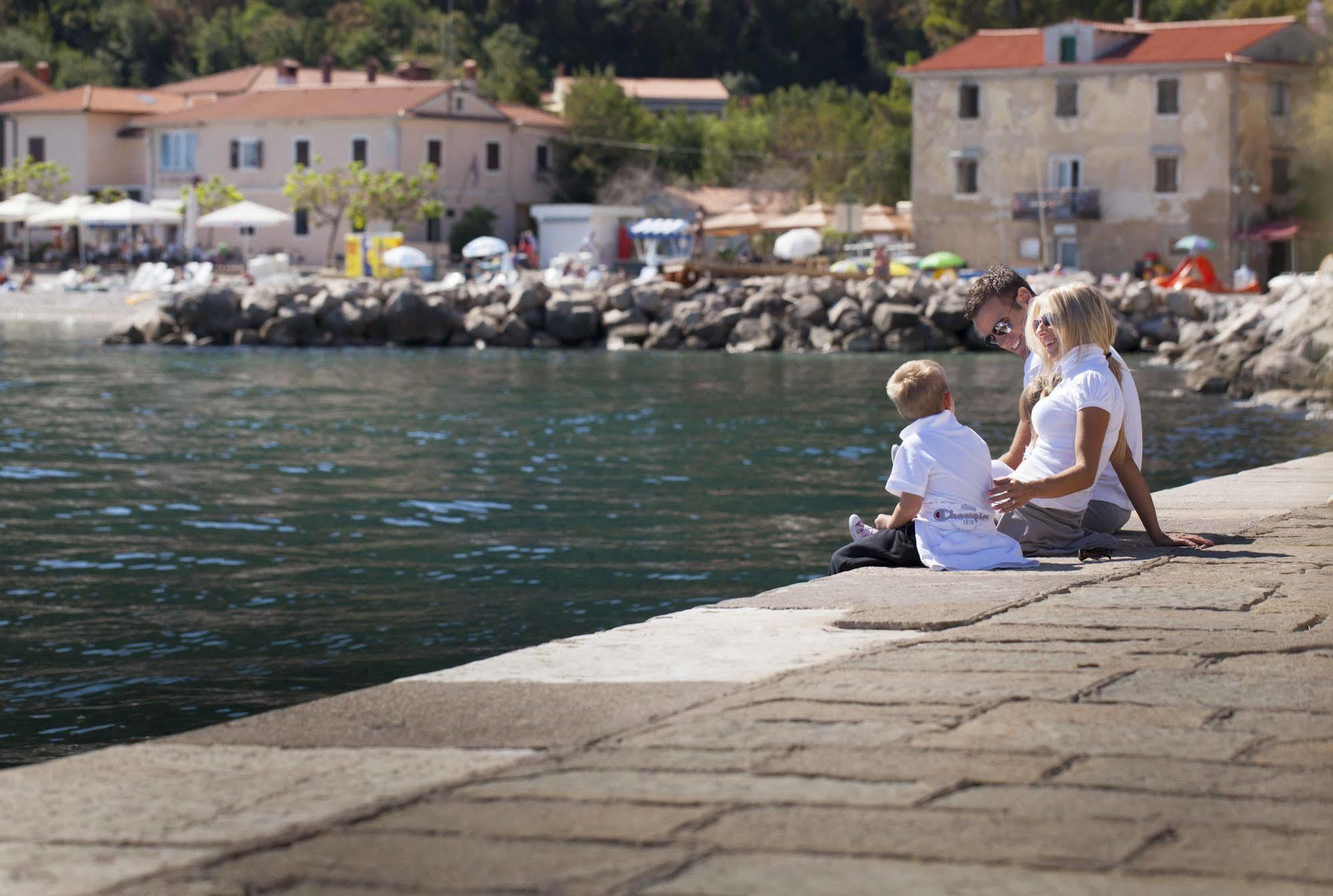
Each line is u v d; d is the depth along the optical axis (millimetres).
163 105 86938
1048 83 63938
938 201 66812
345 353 44531
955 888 2818
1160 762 3605
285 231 78062
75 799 3523
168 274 63125
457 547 12875
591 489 16562
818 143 91812
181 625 9867
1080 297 7332
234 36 124250
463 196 78625
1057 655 4840
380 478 17547
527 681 4711
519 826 3215
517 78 98375
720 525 14109
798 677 4582
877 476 17688
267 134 78562
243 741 4035
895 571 6867
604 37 130750
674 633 5492
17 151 84938
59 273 73250
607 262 74438
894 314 46500
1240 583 6281
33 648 9203
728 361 41719
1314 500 9281
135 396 29141
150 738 7270
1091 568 6789
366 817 3295
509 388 31578
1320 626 5332
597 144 84438
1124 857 2969
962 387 32719
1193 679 4477
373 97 78000
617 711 4293
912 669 4672
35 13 123812
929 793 3385
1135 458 7504
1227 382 31266
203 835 3254
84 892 2910
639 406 27422
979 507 7070
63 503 15477
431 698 4484
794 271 53906
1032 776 3506
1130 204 62656
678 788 3455
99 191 83438
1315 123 62281
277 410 26453
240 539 13320
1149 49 62781
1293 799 3322
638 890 2834
